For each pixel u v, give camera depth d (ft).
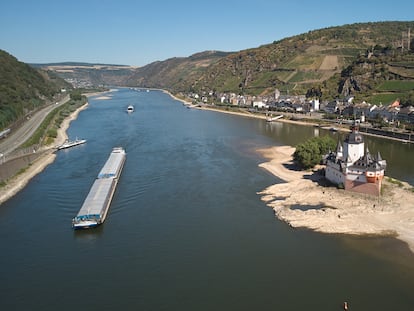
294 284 227.40
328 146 481.05
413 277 233.35
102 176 421.59
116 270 246.47
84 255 266.16
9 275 242.17
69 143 646.33
